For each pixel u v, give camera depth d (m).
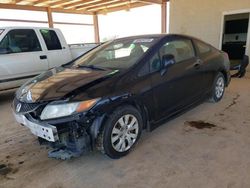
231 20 7.91
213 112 3.68
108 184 2.05
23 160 2.49
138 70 2.56
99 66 2.92
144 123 2.70
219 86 4.13
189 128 3.12
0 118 3.85
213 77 3.87
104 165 2.34
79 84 2.31
